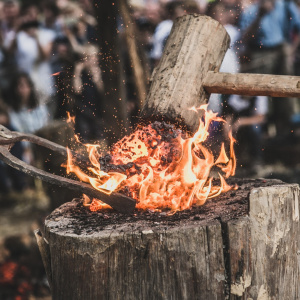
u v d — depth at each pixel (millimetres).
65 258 3047
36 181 8430
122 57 4977
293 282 3303
